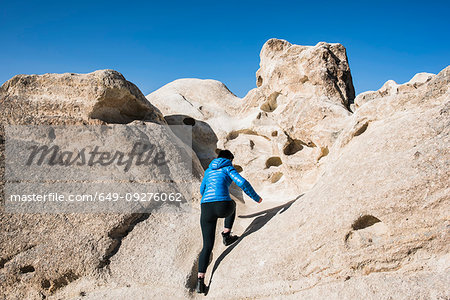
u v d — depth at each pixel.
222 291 3.49
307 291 3.12
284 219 3.92
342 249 3.10
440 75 3.61
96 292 3.52
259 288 3.32
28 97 4.89
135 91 5.38
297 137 6.23
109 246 3.79
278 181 6.80
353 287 2.93
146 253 3.86
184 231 4.25
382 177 3.14
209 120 8.12
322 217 3.36
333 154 4.79
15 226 3.79
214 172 4.08
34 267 3.62
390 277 2.87
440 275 2.67
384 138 3.52
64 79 4.94
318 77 6.40
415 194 2.86
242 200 6.16
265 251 3.60
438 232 2.76
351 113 5.75
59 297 3.54
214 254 4.21
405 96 3.92
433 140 3.03
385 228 3.02
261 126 7.35
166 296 3.48
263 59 7.96
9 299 3.54
